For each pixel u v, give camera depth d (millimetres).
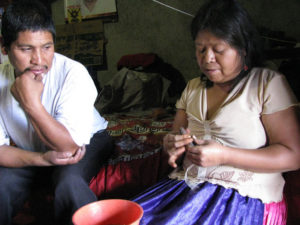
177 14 4266
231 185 1137
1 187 1289
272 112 1063
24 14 1136
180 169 1322
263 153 1055
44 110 1193
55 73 1381
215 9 1050
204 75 1278
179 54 4340
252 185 1129
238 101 1109
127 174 1678
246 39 1074
